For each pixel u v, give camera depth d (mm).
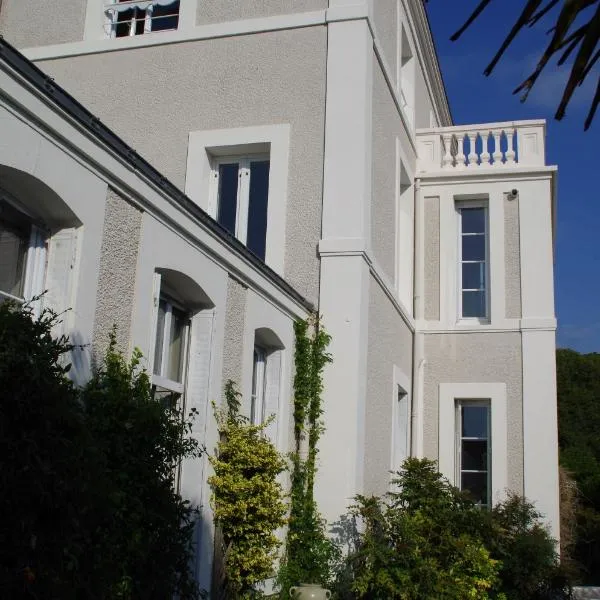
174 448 4496
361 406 8383
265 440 6234
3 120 3748
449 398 11859
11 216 4258
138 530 4098
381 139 10078
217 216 9695
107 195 4676
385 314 9961
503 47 1874
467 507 8617
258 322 6938
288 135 9297
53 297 4328
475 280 12477
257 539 5973
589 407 28875
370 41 9531
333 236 8766
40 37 10672
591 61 1756
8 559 2912
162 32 10148
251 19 9828
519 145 12547
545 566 9859
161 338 5781
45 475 2887
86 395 4168
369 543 7594
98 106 10148
